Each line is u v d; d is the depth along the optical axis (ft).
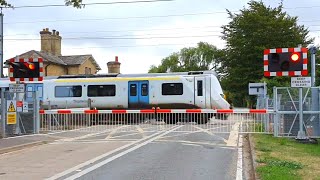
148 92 91.50
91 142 52.75
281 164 33.47
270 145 46.03
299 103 51.44
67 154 42.70
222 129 66.44
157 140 53.31
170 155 41.22
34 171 33.50
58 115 74.33
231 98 154.10
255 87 78.07
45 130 68.69
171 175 31.32
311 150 43.32
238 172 32.27
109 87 93.76
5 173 32.78
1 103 58.95
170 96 90.27
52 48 163.32
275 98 53.98
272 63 48.42
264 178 27.61
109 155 41.42
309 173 29.89
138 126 75.15
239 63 146.72
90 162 37.40
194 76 89.61
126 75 94.32
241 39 144.87
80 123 78.54
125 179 30.07
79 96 94.99
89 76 96.43
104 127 74.13
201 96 88.84
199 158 39.29
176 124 79.30
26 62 59.06
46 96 96.37
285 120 53.42
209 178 30.14
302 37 146.61
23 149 47.39
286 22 143.95
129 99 92.43
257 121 65.98
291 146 45.93
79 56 166.71
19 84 59.47
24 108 60.90
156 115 85.20
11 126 60.39
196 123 80.38
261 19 143.84
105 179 30.09
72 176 31.24
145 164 36.19
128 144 49.78
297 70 47.83
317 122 52.03
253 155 38.73
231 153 42.37
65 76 98.27
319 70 118.01
